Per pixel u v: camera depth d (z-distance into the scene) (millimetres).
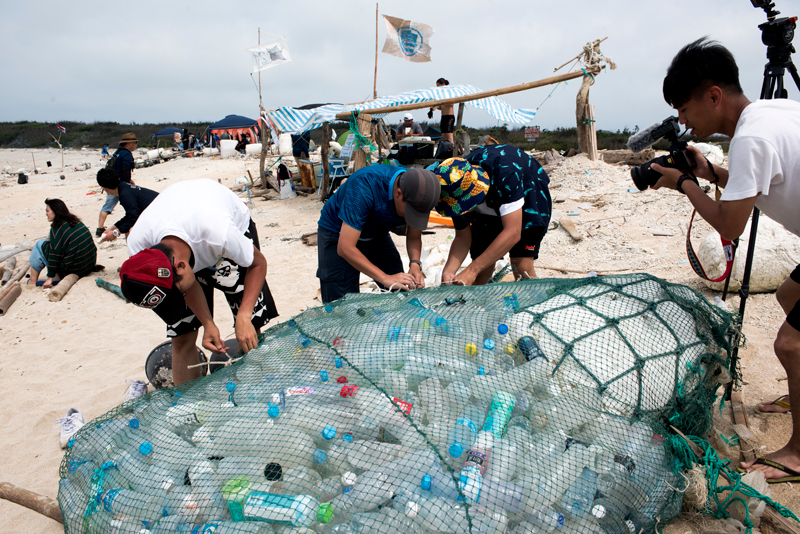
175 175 19938
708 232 6074
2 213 14859
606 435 2195
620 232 6699
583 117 10648
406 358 2357
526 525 1872
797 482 2447
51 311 6176
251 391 2439
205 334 2889
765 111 2166
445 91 9609
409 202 2895
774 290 4414
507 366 2408
